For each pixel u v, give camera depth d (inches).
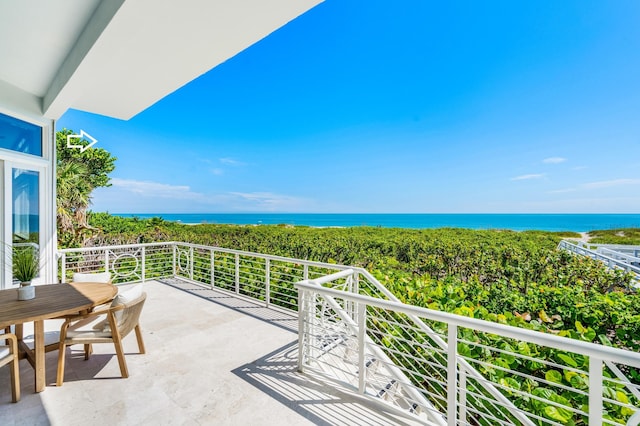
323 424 76.3
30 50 119.0
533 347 89.0
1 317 83.6
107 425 74.7
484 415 65.1
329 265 140.6
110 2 86.4
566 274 223.6
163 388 91.8
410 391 84.3
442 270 273.6
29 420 75.8
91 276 139.3
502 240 461.4
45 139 170.6
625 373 81.0
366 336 93.5
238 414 79.9
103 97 156.6
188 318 157.1
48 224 171.8
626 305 134.2
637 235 1112.8
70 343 94.2
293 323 150.9
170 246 270.2
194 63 122.2
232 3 85.3
